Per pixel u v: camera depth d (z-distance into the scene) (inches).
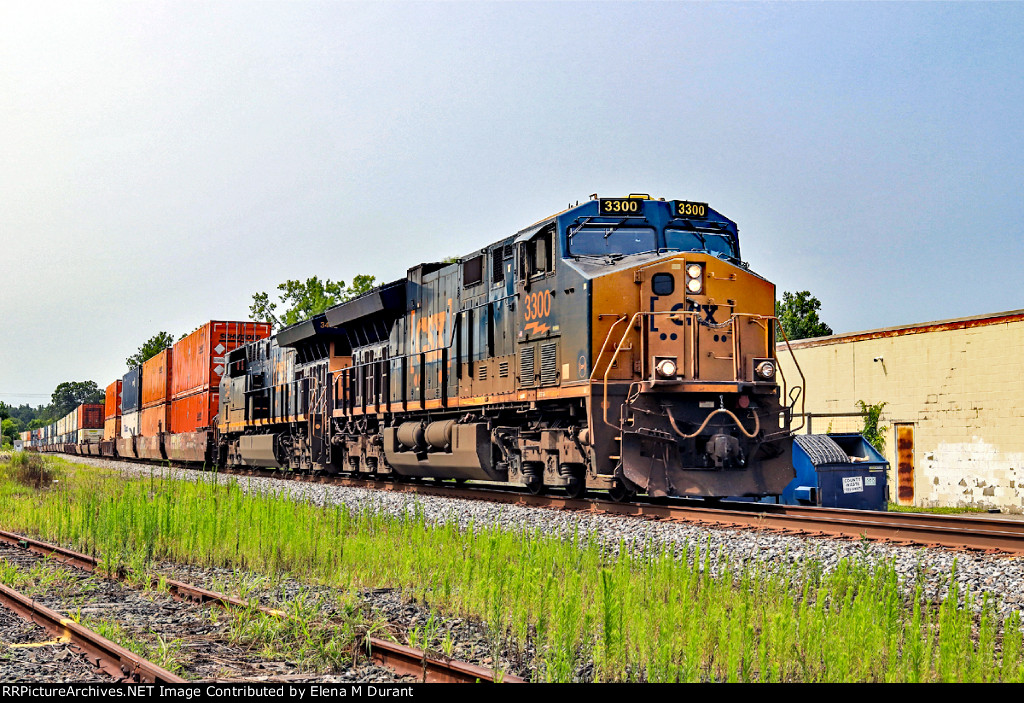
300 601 321.4
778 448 577.0
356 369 972.6
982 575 353.1
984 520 473.4
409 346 845.2
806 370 1056.8
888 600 265.7
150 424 1887.3
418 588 370.0
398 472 869.2
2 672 241.9
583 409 582.6
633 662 253.3
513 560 375.9
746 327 577.9
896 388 933.2
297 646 280.7
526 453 650.2
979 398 845.2
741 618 258.1
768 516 489.4
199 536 470.9
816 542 422.3
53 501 716.7
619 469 552.7
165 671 230.8
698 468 560.4
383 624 296.5
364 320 951.0
